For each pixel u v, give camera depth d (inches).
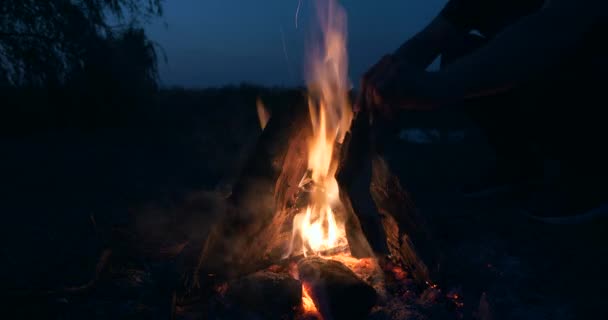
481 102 82.6
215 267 58.7
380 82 36.4
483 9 66.5
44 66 249.9
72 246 76.2
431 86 34.0
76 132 246.4
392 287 61.0
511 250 73.6
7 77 246.7
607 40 37.7
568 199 62.2
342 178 57.8
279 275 57.6
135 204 106.4
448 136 221.9
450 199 108.7
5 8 235.3
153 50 299.9
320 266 57.6
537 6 62.0
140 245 74.9
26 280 62.4
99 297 57.7
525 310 54.8
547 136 66.2
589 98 55.4
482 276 63.7
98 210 100.9
